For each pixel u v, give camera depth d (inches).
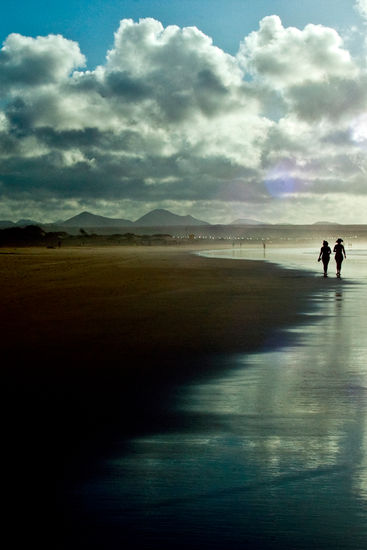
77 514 172.6
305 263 2186.3
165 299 847.7
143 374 367.9
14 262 2303.2
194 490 189.2
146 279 1288.1
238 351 447.5
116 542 156.5
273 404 298.7
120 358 418.6
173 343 482.0
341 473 203.6
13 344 475.2
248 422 267.0
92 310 711.1
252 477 200.1
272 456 221.5
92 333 533.0
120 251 4505.4
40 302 805.2
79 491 188.9
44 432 252.7
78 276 1401.3
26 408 291.0
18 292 964.0
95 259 2657.5
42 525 165.8
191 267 1860.2
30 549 153.2
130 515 171.6
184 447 232.2
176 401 304.5
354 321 623.2
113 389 329.7
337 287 1075.9
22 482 196.5
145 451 227.6
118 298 861.8
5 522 167.8
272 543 155.5
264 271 1628.9
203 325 586.9
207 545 154.7
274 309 729.0
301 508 175.5
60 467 210.7
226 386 337.4
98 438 244.2
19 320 620.7
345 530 162.1
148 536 159.5
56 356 426.0
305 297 886.4
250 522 166.9
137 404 298.7
